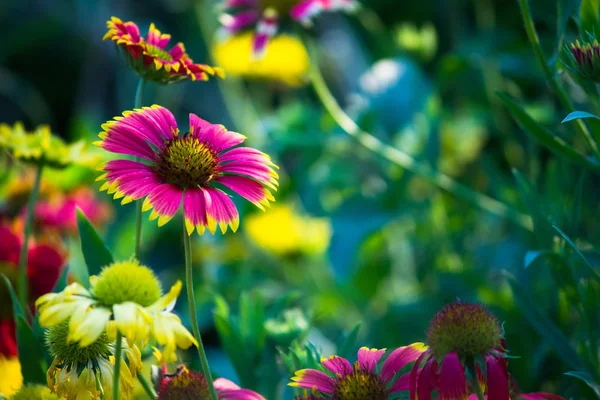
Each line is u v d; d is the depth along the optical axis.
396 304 1.12
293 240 1.39
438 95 1.41
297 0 1.20
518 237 1.19
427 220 1.31
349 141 1.37
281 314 0.93
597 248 0.97
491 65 1.30
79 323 0.72
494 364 0.76
